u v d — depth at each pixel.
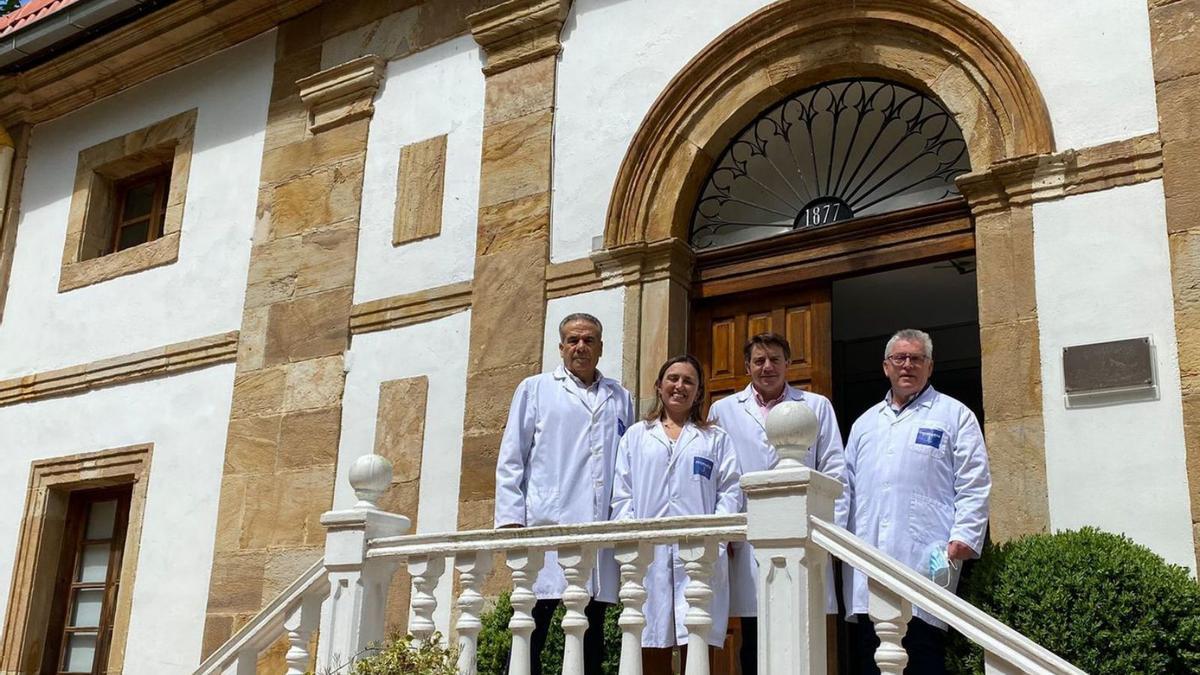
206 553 8.39
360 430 7.84
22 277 10.56
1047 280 5.57
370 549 4.80
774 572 3.80
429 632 4.58
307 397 8.15
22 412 10.09
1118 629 4.12
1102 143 5.59
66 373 9.81
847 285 9.13
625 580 4.14
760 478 3.87
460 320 7.61
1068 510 5.26
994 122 5.94
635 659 4.04
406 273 7.98
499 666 5.73
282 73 9.19
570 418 5.04
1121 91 5.60
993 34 5.98
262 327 8.60
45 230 10.55
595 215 7.22
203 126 9.65
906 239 6.31
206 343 8.92
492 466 7.09
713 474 4.72
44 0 10.81
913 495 4.58
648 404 6.71
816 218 6.97
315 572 4.91
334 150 8.64
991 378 5.61
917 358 4.75
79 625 9.38
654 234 6.98
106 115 10.41
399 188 8.20
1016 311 5.61
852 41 6.54
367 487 4.95
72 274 10.15
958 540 4.41
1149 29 5.59
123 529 9.41
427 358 7.67
